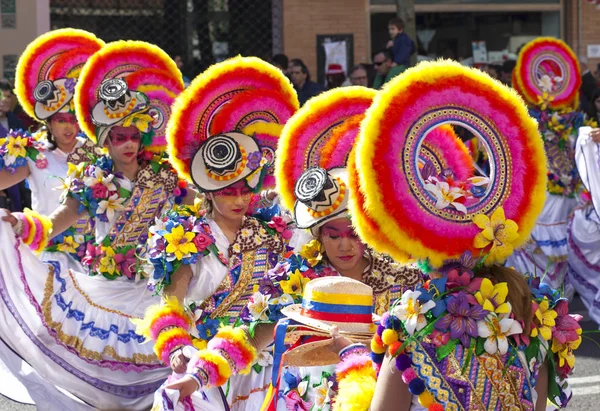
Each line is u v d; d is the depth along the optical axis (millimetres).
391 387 3789
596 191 11055
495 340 3717
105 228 7895
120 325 7543
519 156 3941
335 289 4652
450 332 3707
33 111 9977
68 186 7805
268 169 6254
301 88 15570
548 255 12867
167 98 8289
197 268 5672
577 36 20984
